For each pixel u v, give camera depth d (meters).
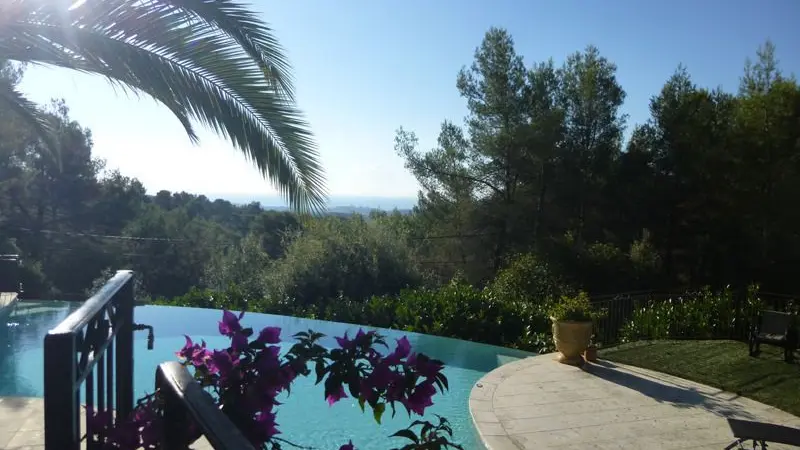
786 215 18.05
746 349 8.36
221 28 3.64
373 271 13.10
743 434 3.63
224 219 29.31
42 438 3.87
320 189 4.26
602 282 17.09
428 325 10.34
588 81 19.80
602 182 19.44
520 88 18.81
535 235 18.86
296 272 12.89
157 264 22.27
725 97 20.61
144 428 2.38
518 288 12.87
